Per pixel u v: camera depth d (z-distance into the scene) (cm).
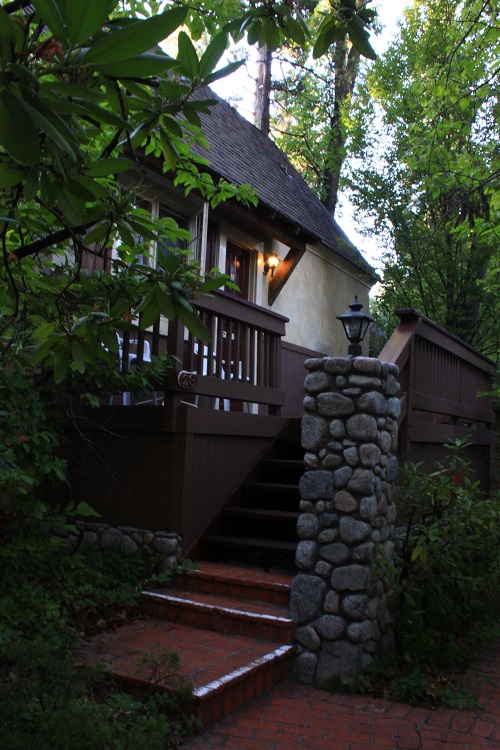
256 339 659
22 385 442
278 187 1068
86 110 141
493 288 1072
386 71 1133
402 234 1186
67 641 390
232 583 472
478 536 471
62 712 281
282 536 560
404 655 438
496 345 1238
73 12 127
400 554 486
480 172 730
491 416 921
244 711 369
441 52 972
